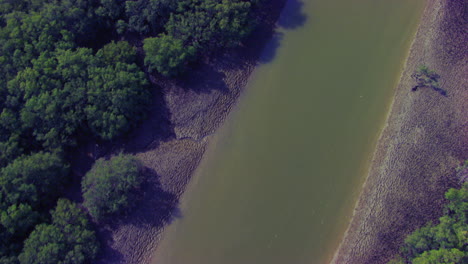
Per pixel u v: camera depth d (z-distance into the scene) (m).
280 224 75.81
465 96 78.50
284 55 89.25
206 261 74.75
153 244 76.19
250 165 80.81
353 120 82.00
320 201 76.62
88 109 76.50
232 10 84.19
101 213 74.44
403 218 71.31
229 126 84.31
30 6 85.81
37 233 69.31
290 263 73.25
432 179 72.81
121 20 86.94
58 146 77.25
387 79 84.69
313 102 84.44
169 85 86.38
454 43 83.75
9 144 74.88
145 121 84.12
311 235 74.56
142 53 88.06
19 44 80.00
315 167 79.19
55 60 80.00
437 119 77.19
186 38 84.50
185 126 83.94
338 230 74.38
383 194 73.56
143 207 77.50
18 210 69.25
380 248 70.38
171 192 79.38
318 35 90.44
